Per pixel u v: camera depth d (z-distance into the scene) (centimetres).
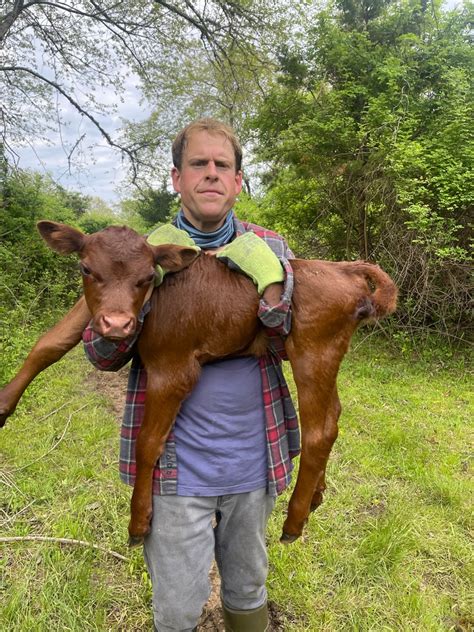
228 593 192
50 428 452
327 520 316
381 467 388
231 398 161
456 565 284
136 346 158
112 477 367
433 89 793
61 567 267
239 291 154
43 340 158
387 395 554
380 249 744
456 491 351
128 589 260
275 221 908
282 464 173
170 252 148
